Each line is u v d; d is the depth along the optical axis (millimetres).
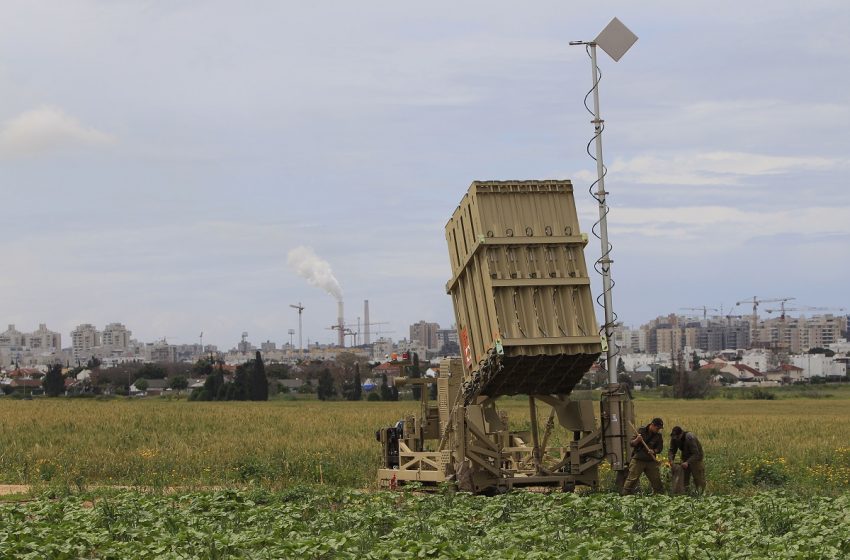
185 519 18359
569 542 15516
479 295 22828
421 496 21766
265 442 42219
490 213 22484
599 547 14797
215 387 147875
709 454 35000
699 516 18016
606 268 24172
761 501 19266
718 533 16219
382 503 20062
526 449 25172
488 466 22688
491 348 22266
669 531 16281
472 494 21562
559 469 23578
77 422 58281
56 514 19531
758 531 16016
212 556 15062
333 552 15547
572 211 22953
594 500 19062
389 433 27469
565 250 22844
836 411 86812
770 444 42094
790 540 15391
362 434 48000
